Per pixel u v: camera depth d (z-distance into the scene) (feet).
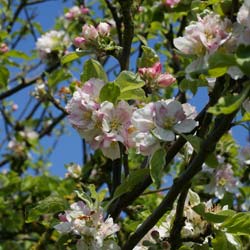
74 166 4.12
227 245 2.24
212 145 1.99
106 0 3.10
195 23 2.15
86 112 2.25
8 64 4.17
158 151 2.08
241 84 1.97
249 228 2.21
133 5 2.85
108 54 2.60
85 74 2.39
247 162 3.70
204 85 2.29
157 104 2.15
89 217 2.28
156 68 2.47
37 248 3.14
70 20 4.76
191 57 2.05
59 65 5.05
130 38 2.62
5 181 4.44
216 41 1.96
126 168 2.48
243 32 1.88
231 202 2.74
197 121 2.20
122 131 2.24
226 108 1.75
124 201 2.35
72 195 3.92
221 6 2.05
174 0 3.68
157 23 4.07
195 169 2.04
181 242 2.27
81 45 2.58
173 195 2.13
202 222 2.28
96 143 2.26
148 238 2.40
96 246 2.25
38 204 2.42
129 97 2.26
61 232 2.27
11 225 4.56
